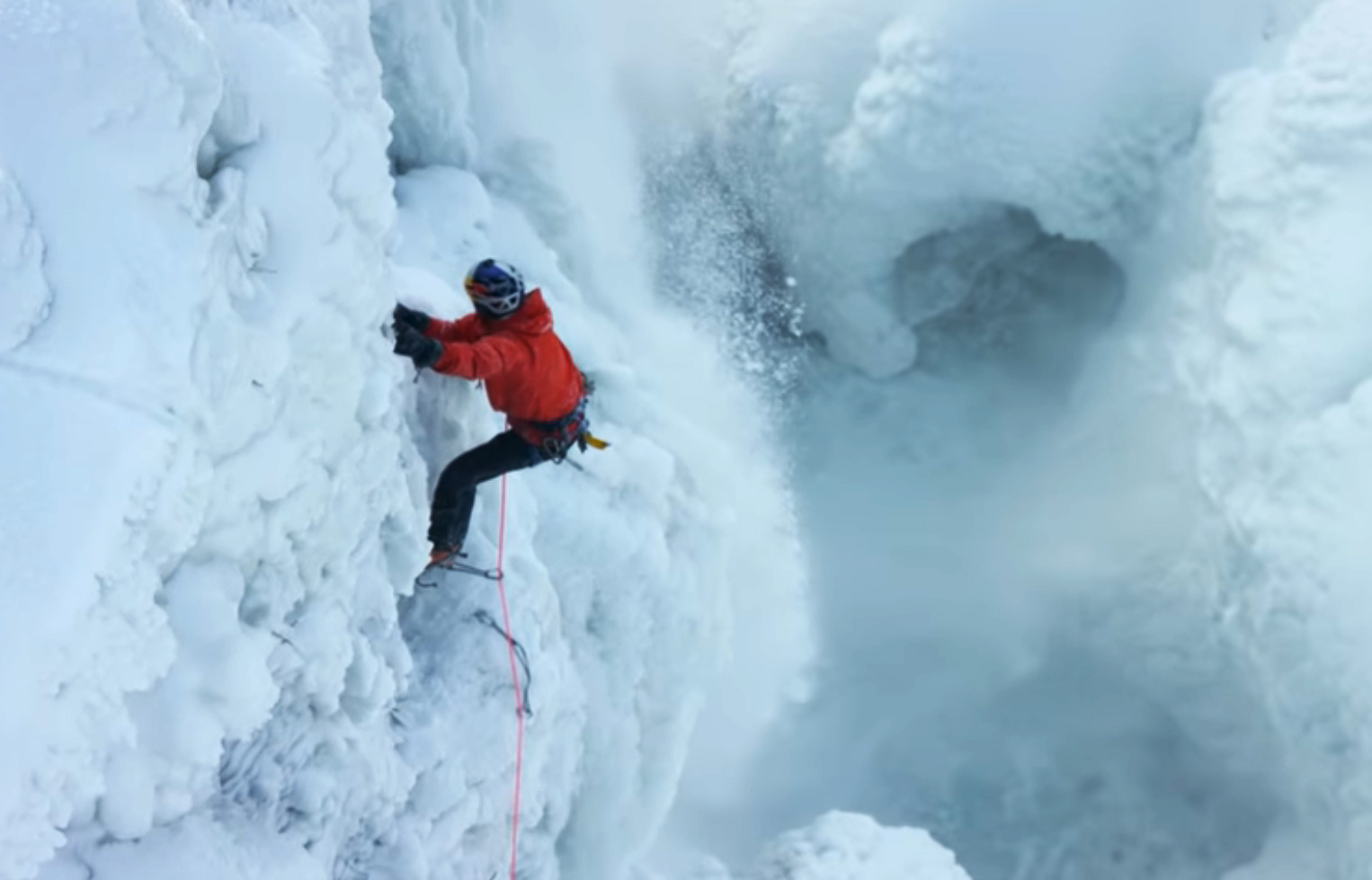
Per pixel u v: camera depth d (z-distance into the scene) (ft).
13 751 8.95
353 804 13.65
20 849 9.04
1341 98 32.71
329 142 12.05
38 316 9.40
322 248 11.88
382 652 14.33
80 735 9.37
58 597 9.06
